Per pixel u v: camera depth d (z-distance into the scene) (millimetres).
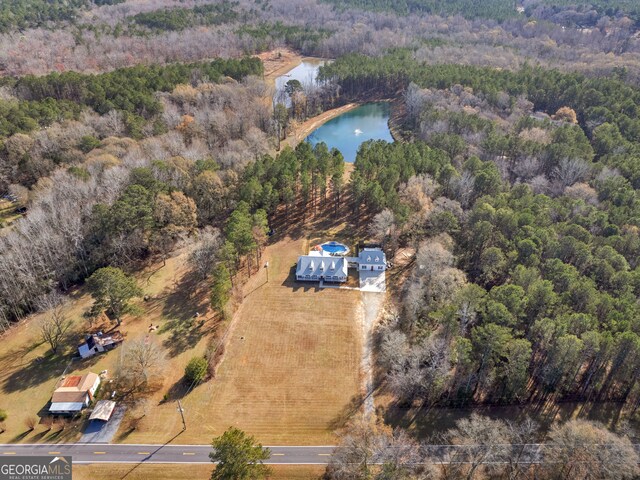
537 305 84125
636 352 71625
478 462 63438
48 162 135000
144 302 102125
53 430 73938
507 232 108500
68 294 104250
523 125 177000
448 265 99000
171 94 182000
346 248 120750
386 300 104562
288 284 109062
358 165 145750
